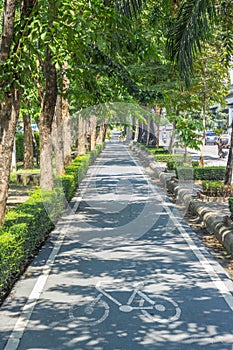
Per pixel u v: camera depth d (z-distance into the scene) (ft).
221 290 22.99
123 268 26.73
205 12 35.24
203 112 71.61
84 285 23.82
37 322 19.27
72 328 18.70
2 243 22.00
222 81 73.41
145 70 58.49
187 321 19.33
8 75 25.88
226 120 186.91
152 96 41.88
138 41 34.22
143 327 18.78
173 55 36.99
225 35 48.55
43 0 23.95
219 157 117.80
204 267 26.84
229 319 19.49
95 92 40.60
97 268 26.73
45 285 23.79
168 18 47.50
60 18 24.49
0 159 27.94
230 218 34.14
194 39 35.50
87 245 31.73
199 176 63.77
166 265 27.30
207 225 37.27
